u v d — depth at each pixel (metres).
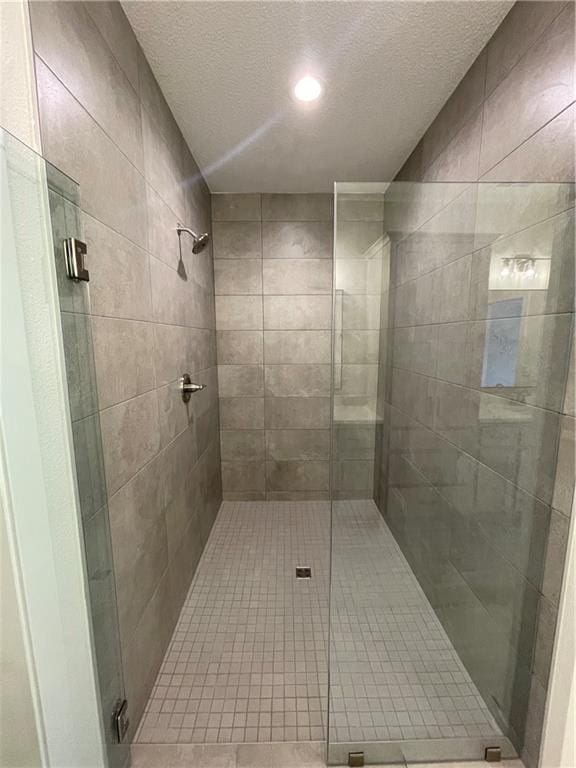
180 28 1.09
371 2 1.01
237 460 2.61
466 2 1.01
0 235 0.61
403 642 1.37
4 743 0.66
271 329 2.50
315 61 1.23
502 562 1.11
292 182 2.22
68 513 0.78
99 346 0.91
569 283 0.86
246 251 2.43
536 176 0.96
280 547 2.07
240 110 1.50
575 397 0.84
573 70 0.83
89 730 0.87
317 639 1.42
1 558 0.63
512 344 1.05
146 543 1.20
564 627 0.88
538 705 0.96
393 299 1.95
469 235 1.25
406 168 1.94
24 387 0.66
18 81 0.64
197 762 1.02
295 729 1.10
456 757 1.03
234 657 1.34
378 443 2.12
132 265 1.10
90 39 0.86
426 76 1.31
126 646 1.04
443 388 1.47
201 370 2.01
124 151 1.05
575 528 0.84
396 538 1.92
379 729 1.08
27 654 0.68
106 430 0.94
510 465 1.07
